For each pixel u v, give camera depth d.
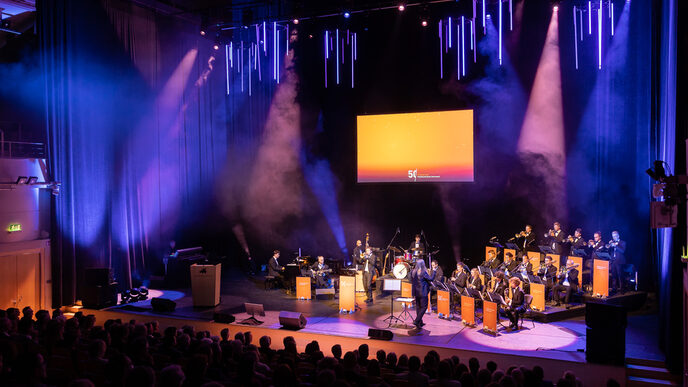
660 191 8.59
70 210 15.70
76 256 16.03
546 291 14.94
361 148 19.27
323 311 14.67
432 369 8.04
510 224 17.77
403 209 19.38
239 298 16.34
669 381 10.13
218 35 18.19
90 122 16.33
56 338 8.17
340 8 16.17
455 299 15.17
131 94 17.52
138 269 17.91
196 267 15.18
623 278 14.91
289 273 16.92
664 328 11.21
